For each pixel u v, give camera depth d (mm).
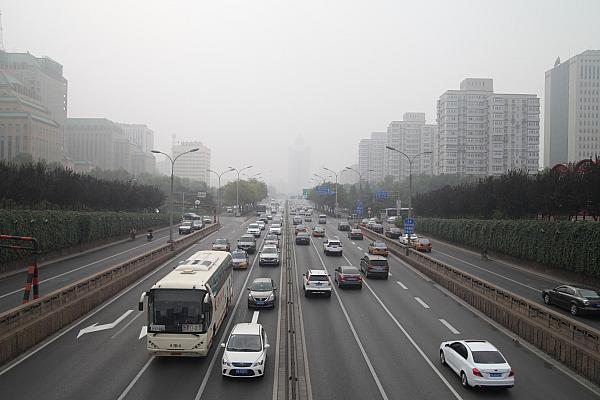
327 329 25594
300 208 180375
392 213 130875
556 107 186875
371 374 19062
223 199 174875
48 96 196625
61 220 50812
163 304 20328
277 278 41125
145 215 85000
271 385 17812
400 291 36312
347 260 52562
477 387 17516
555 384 18156
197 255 29016
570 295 28859
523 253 48875
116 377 18422
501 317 26703
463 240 66625
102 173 152000
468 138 166125
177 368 19578
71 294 27531
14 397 16328
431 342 23406
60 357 20594
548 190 53031
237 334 19531
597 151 173250
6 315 21000
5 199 51031
